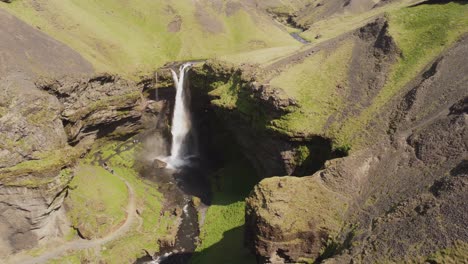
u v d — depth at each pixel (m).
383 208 38.66
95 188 60.06
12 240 49.78
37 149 50.97
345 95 57.72
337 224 40.38
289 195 42.19
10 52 57.06
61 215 54.12
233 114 67.12
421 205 34.91
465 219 31.06
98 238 53.31
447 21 60.06
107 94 68.75
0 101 49.47
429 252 30.39
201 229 57.84
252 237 42.31
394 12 66.62
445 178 35.94
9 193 47.91
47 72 59.59
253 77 65.50
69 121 61.94
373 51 62.62
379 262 31.86
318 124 55.00
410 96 50.78
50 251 50.81
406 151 43.44
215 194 66.19
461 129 40.47
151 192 65.75
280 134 56.25
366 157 45.28
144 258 52.78
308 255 40.41
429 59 56.16
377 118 51.44
